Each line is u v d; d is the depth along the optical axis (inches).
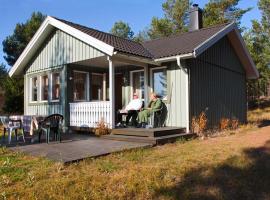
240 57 652.1
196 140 417.1
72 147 337.7
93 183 212.4
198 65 494.9
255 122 697.6
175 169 245.9
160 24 1342.3
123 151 316.5
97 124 447.2
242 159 276.7
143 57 446.6
